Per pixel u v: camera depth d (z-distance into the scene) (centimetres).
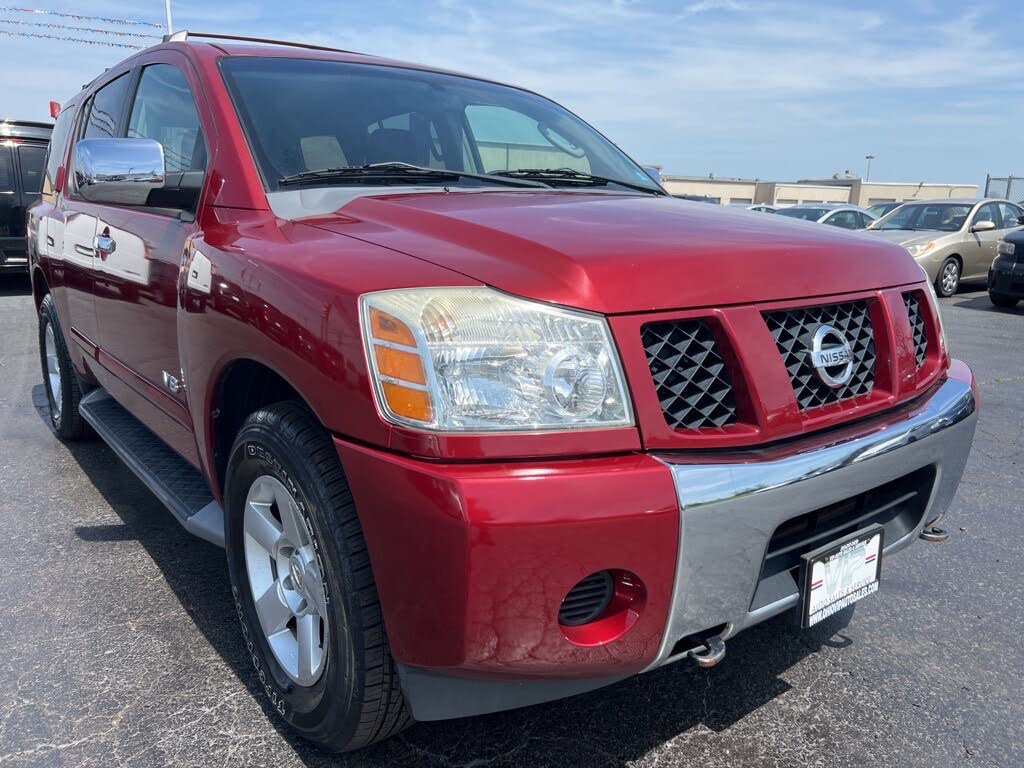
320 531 175
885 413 206
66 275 376
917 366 225
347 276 174
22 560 308
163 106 297
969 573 316
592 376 161
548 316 162
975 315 1088
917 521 224
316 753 204
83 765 198
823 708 229
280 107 261
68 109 455
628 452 163
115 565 305
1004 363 738
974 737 218
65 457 430
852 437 190
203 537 244
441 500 150
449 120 299
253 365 214
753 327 179
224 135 246
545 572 152
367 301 164
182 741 207
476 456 154
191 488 276
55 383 452
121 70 362
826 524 199
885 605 290
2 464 418
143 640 254
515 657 158
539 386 158
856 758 209
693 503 161
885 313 209
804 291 192
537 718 222
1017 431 512
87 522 345
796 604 193
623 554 157
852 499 202
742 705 230
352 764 201
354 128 270
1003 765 207
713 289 178
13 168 1096
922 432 206
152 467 298
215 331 212
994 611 287
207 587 288
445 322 158
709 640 178
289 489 188
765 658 254
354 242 193
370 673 174
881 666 251
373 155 267
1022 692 239
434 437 154
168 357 262
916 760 208
